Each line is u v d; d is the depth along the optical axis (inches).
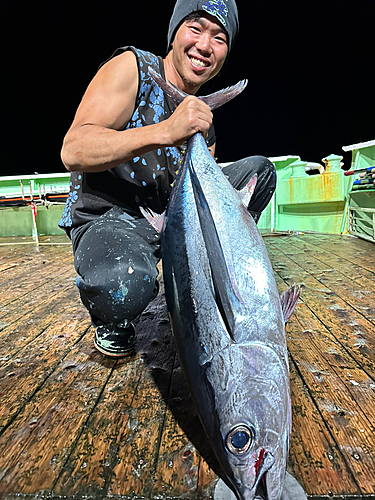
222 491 38.0
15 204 243.0
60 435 48.1
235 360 36.9
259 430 34.7
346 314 89.7
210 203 43.1
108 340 68.0
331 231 251.4
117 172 66.1
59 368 66.5
